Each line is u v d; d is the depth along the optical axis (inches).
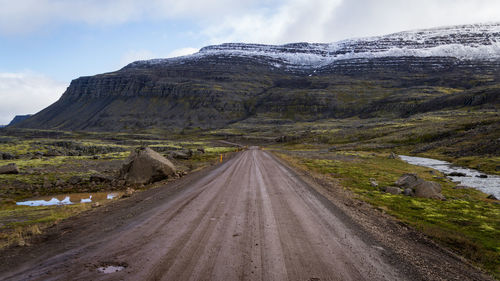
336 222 384.8
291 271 227.3
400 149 3339.1
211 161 1765.5
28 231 354.0
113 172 1362.0
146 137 7849.4
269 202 504.1
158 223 368.2
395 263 256.5
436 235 370.3
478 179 1352.1
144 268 229.3
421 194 719.7
